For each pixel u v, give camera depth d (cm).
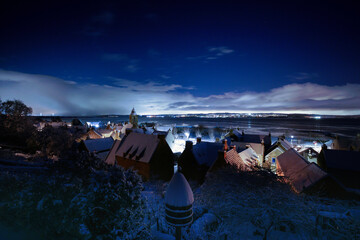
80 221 784
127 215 955
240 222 1303
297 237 1118
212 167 2889
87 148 4947
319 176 2216
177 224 640
